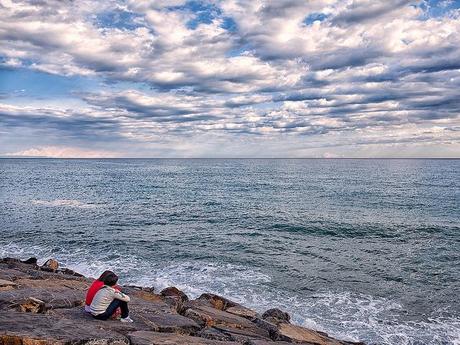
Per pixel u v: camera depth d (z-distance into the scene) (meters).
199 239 27.83
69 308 8.83
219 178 97.62
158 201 49.12
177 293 14.38
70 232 30.02
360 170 150.50
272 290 17.58
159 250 24.64
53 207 43.34
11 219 35.50
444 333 13.59
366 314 15.10
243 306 14.09
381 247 26.00
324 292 17.53
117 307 7.97
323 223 34.00
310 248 25.62
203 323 10.10
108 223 33.84
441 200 49.94
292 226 32.69
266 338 9.92
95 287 8.03
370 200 50.12
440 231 30.77
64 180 86.69
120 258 22.77
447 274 20.30
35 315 7.68
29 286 11.66
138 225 33.03
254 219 36.03
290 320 13.95
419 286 18.48
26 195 54.88
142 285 17.70
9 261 18.48
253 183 80.44
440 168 169.50
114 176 104.06
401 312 15.41
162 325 8.57
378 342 12.77
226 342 8.03
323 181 86.62
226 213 39.59
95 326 7.39
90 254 23.73
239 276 19.47
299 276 19.73
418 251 24.98
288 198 52.66
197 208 43.12
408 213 39.53
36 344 6.27
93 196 54.38
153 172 128.38
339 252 24.72
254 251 24.59
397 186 71.81
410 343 12.77
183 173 122.62
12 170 137.00
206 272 20.02
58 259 22.58
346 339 12.88
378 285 18.58
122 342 6.84
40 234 29.28
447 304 16.33
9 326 6.81
